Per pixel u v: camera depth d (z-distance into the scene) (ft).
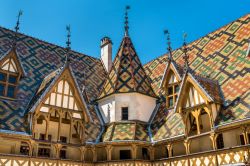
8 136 72.59
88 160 86.22
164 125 87.81
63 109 83.30
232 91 78.28
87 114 86.48
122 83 97.04
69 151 85.46
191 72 79.61
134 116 92.68
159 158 85.61
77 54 120.37
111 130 88.94
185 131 76.89
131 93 95.09
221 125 69.97
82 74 111.86
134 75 98.84
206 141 77.66
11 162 70.74
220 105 75.61
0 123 73.92
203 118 80.07
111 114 94.58
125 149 86.94
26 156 73.15
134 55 105.81
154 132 88.43
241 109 70.38
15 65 85.97
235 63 85.71
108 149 83.66
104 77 119.85
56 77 84.17
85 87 106.52
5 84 83.10
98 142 86.17
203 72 92.68
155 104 99.45
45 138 78.59
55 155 79.25
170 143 80.53
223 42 96.68
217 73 87.97
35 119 78.54
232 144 71.61
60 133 86.33
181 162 76.33
